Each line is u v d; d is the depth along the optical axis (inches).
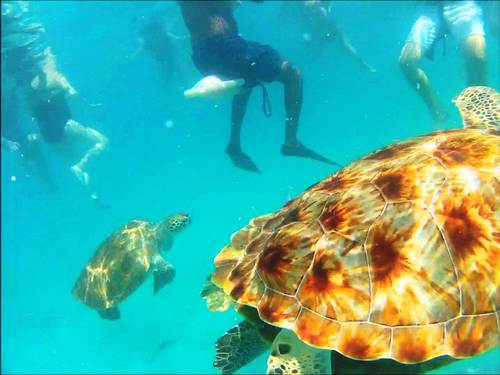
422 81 104.1
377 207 36.9
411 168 38.7
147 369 117.7
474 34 99.7
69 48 383.2
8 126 195.3
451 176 37.2
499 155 38.3
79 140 182.9
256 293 38.2
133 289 83.3
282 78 101.9
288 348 36.4
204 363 112.0
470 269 34.0
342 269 35.2
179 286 147.3
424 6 108.5
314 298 35.1
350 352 32.9
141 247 86.6
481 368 83.4
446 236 34.8
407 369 34.3
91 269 88.5
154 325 133.7
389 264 34.5
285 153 109.4
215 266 44.4
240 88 101.3
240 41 101.3
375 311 33.5
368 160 43.9
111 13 308.3
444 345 32.3
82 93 540.1
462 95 59.7
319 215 39.3
